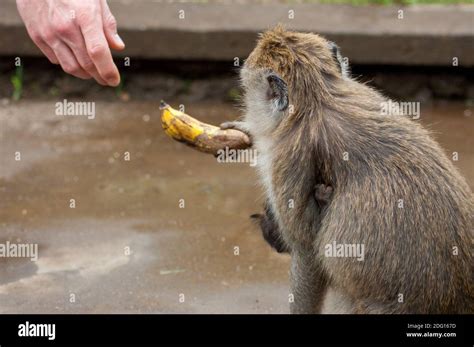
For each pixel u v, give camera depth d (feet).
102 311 20.49
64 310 20.48
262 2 38.70
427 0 38.68
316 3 37.63
